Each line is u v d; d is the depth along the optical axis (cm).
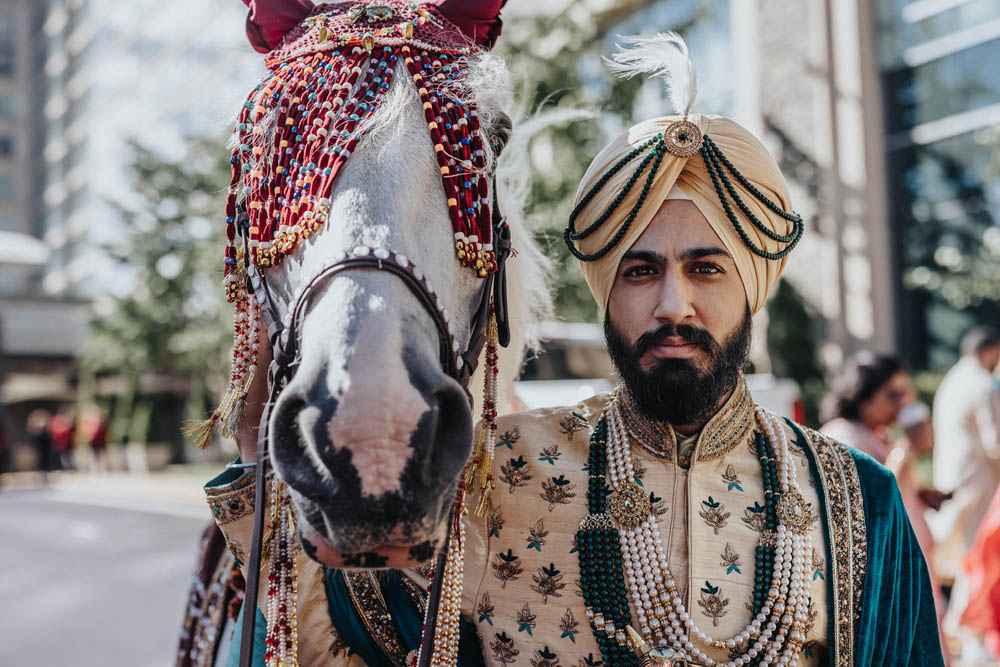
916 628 118
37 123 4303
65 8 3938
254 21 122
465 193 105
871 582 113
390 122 102
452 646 109
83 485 1636
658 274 113
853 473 119
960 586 384
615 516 115
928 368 839
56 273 3838
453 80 109
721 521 114
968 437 427
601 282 120
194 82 2550
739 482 117
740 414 119
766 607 108
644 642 110
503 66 118
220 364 1509
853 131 880
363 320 86
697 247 111
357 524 79
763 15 960
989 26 795
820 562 113
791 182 936
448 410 89
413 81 107
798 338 885
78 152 3738
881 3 884
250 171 110
